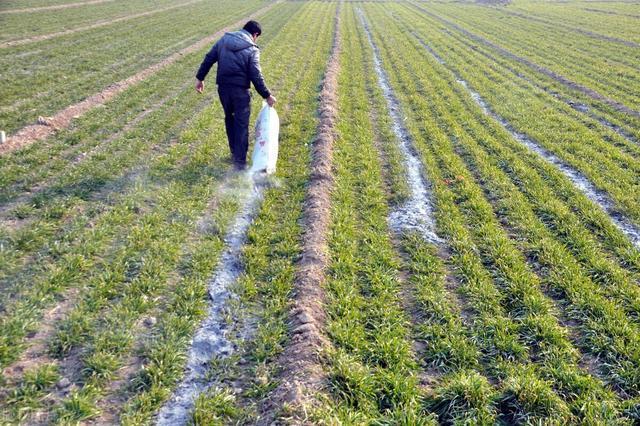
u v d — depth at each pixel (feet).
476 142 38.58
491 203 28.25
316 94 50.49
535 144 39.24
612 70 67.67
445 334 17.11
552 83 60.18
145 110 42.88
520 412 13.97
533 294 19.26
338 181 29.86
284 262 20.97
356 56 74.38
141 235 22.02
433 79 60.18
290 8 146.61
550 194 28.71
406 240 23.54
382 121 42.91
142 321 17.10
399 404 14.08
